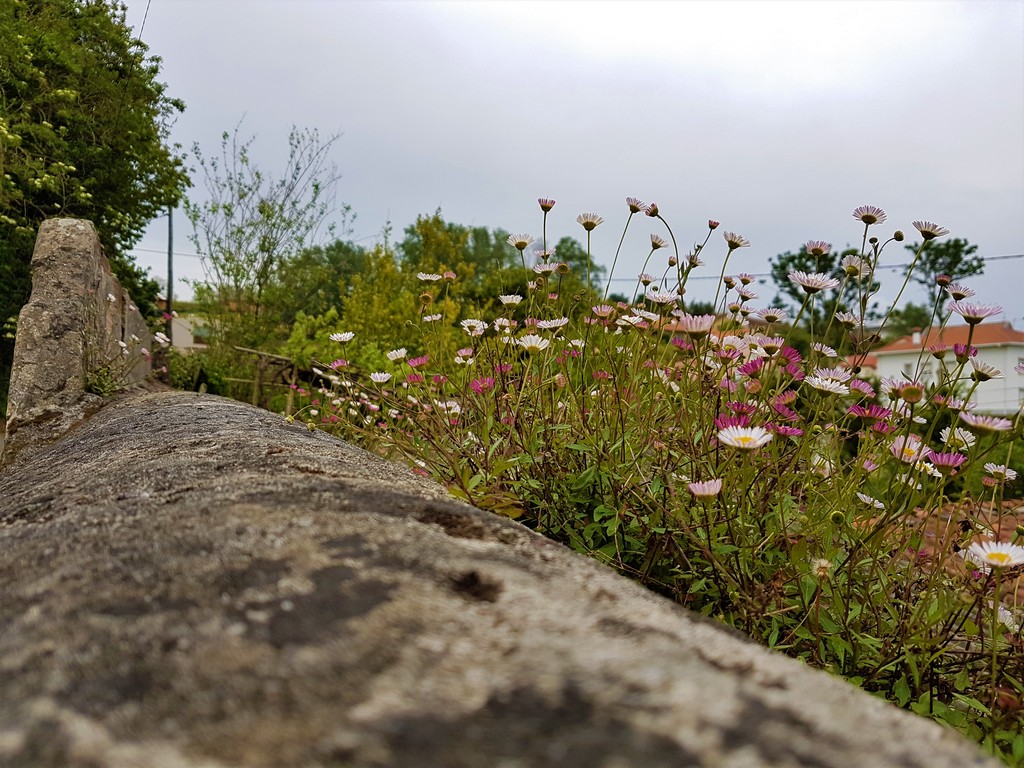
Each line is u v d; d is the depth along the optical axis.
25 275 12.66
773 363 1.67
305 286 10.92
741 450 1.27
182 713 0.43
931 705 1.20
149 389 5.28
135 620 0.55
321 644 0.49
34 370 3.79
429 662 0.46
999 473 1.47
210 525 0.77
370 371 6.16
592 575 0.70
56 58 12.65
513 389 1.98
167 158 15.15
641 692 0.43
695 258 2.08
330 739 0.39
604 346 1.99
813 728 0.41
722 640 0.56
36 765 0.39
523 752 0.37
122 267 14.76
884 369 21.00
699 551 1.39
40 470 1.80
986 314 1.57
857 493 1.61
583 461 1.74
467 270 10.51
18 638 0.54
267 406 6.60
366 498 0.91
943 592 1.41
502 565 0.66
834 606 1.34
